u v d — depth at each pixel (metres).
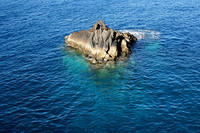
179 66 42.53
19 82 39.34
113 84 37.97
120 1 89.94
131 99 33.97
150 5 82.88
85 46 48.88
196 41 52.59
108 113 31.27
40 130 28.62
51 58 47.88
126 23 65.94
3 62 46.28
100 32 47.19
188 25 62.44
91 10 79.12
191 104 32.28
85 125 29.27
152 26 63.03
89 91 36.38
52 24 67.06
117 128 28.56
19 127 29.16
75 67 43.94
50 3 91.00
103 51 45.75
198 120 29.36
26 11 80.94
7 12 80.12
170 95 34.44
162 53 47.69
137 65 43.47
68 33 60.41
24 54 49.78
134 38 54.03
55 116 31.05
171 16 70.25
